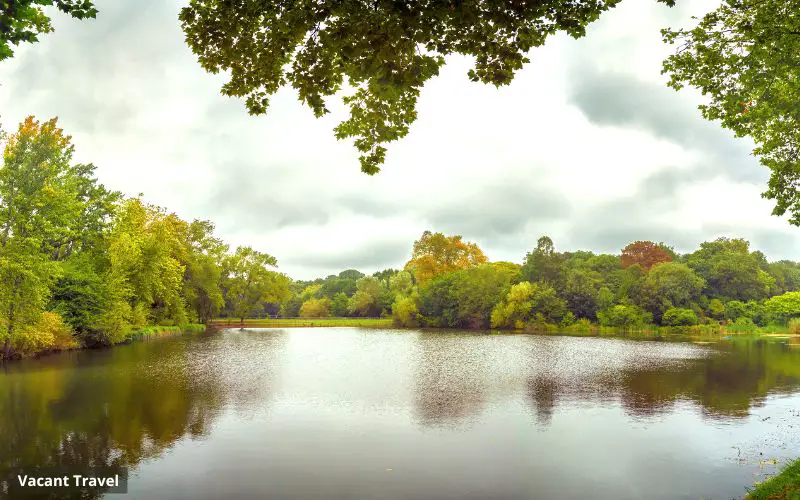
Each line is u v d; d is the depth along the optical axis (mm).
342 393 20844
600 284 79000
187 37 7668
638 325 68750
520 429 15258
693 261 81938
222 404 18500
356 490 10539
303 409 17750
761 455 12812
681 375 26500
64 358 32188
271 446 13445
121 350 37688
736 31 10680
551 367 30047
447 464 12156
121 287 42688
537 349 42594
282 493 10359
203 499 10031
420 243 100625
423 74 7105
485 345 46969
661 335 62344
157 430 14906
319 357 35469
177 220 68312
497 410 17781
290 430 14992
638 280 74750
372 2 6762
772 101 11625
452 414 17125
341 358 34969
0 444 13477
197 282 72438
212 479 11078
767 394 20953
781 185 13508
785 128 12727
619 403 19062
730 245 89125
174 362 30828
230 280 82562
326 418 16438
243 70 7980
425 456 12734
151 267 49031
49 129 29953
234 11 7328
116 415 16688
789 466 10766
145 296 48938
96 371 26453
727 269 75438
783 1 9820
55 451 12945
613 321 70562
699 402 19281
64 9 7535
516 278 83688
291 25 7086
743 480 11125
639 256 93812
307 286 172125
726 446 13594
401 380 24609
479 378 25344
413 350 41688
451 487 10750
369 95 8234
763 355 36656
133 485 10727
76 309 37312
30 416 16516
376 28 6785
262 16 7609
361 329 80875
